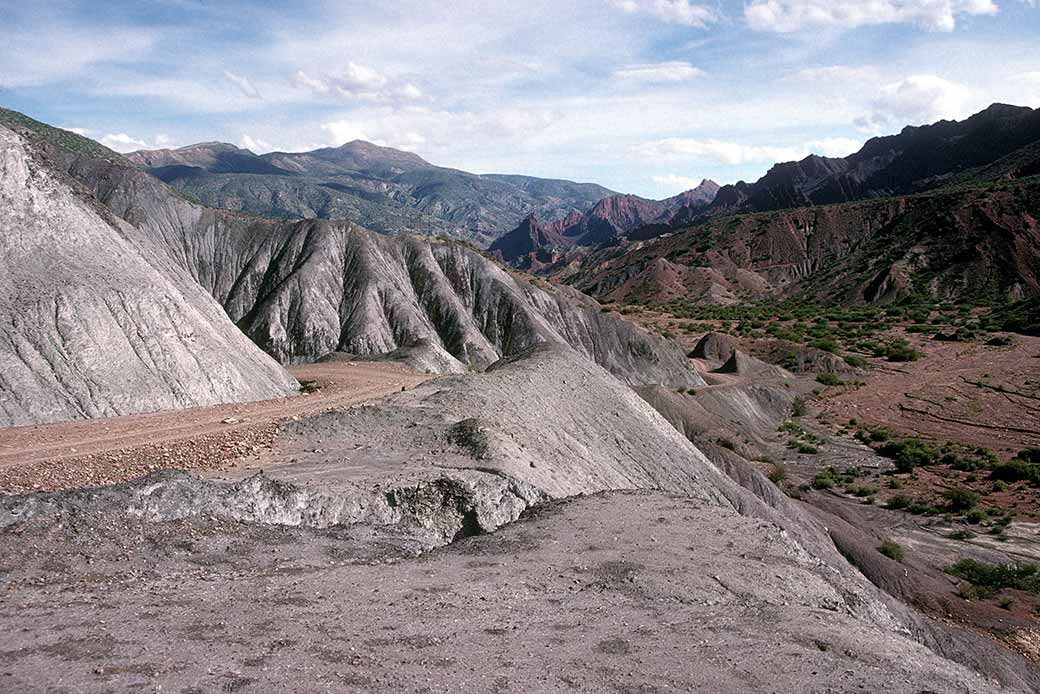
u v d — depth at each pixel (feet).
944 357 322.75
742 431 233.35
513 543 57.52
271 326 252.01
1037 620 111.75
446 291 283.18
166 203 295.89
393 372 159.43
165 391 96.07
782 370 310.24
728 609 48.34
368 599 42.42
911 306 442.09
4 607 34.32
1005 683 88.74
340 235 291.58
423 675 32.96
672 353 304.09
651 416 124.26
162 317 103.04
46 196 101.50
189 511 51.75
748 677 37.45
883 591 105.70
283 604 39.55
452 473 66.03
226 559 46.26
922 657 45.29
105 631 32.63
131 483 51.55
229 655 32.01
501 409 97.81
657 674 36.65
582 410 112.27
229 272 287.28
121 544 44.93
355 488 61.26
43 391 83.15
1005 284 444.55
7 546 41.24
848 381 303.07
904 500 176.24
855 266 549.13
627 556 56.59
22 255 93.56
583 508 68.90
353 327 254.47
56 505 47.19
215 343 111.75
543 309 299.79
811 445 229.04
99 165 300.61
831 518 142.10
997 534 157.38
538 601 45.85
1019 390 272.51
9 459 63.05
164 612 36.01
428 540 59.06
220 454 68.49
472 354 257.96
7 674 27.71
